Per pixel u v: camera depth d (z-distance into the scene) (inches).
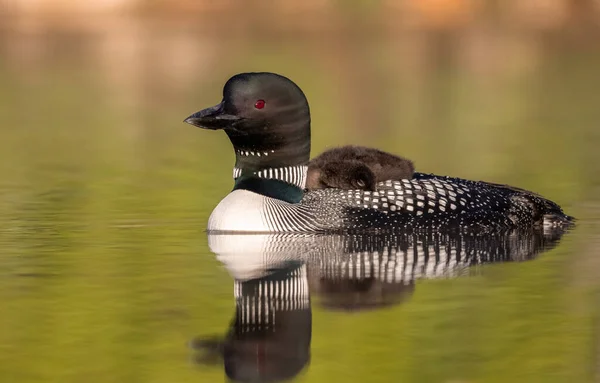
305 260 420.2
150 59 1478.8
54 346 306.3
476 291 369.7
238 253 432.1
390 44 1622.8
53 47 1587.1
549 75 1350.9
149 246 447.5
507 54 1533.0
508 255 434.0
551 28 1699.1
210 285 376.5
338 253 433.7
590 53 1542.8
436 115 1019.9
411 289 372.8
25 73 1373.0
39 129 934.4
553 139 844.0
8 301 353.4
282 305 349.4
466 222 474.9
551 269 405.4
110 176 669.9
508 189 496.7
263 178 470.9
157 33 1718.8
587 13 1685.5
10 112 1058.7
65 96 1186.6
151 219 513.7
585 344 309.1
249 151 470.0
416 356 300.7
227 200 474.9
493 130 910.4
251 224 465.4
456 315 338.6
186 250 438.6
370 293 366.0
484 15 1782.7
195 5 1840.6
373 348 305.4
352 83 1254.3
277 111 463.5
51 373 283.9
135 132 920.9
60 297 358.6
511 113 1035.3
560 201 566.9
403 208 472.4
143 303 350.9
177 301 353.7
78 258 422.3
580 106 1085.8
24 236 469.7
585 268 406.9
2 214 526.9
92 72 1382.9
